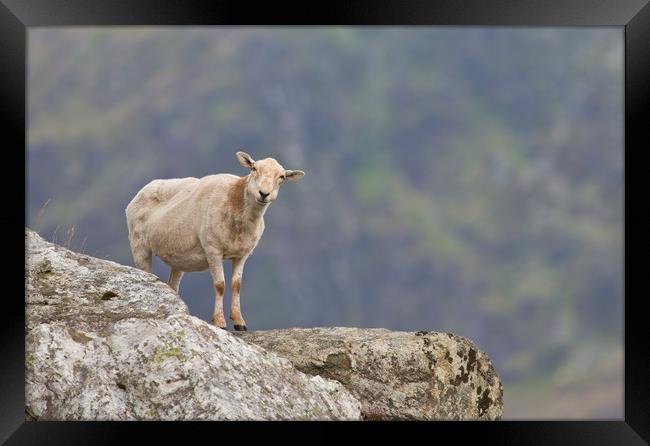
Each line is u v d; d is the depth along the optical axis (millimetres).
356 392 41406
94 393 35156
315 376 39500
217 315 46094
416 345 42281
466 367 43094
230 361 36562
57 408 35219
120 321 37281
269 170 44781
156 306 39750
